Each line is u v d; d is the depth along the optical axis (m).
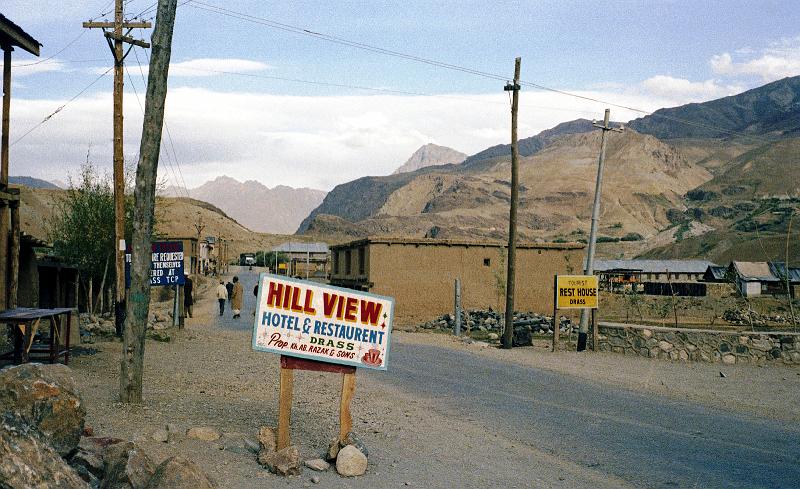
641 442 10.78
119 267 21.64
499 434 11.05
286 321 8.27
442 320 37.41
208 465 7.67
